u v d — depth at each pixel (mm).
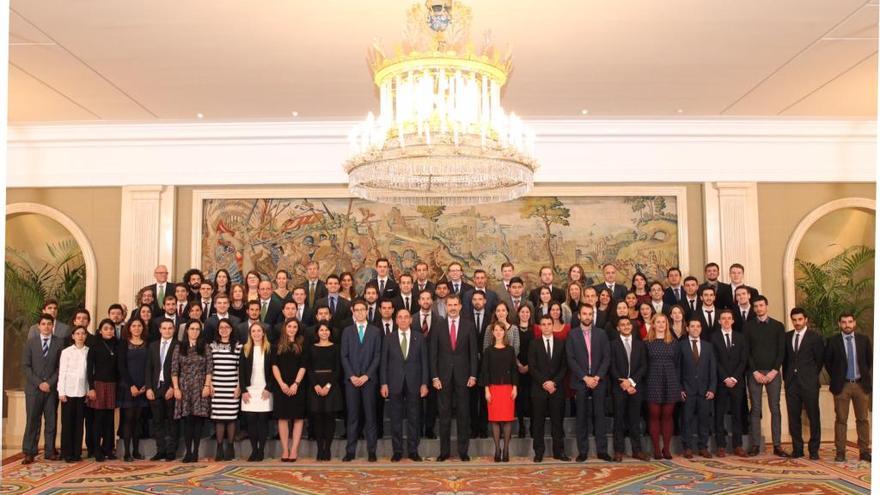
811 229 15102
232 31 8297
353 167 6469
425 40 6758
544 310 10500
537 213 12445
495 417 9438
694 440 9758
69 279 13641
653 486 7953
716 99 11070
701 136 12383
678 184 12461
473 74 6254
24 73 9656
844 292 13391
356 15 7875
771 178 12406
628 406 9844
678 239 12352
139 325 9930
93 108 11266
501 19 8023
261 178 12383
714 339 9938
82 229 12375
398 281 12297
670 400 9531
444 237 12422
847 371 9438
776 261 12367
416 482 8227
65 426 9664
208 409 9523
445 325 9703
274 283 12312
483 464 9273
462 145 5996
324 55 9062
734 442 9938
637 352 9648
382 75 6395
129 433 9781
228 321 9727
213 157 12438
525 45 8789
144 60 9195
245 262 12352
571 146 12406
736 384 9773
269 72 9688
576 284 11000
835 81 10258
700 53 9109
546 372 9500
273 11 7777
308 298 11305
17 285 13492
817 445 9570
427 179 7227
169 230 12297
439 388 9562
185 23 8062
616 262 12375
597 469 8906
